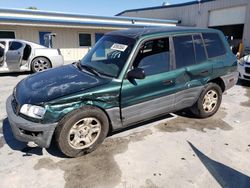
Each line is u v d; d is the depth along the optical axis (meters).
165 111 3.77
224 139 3.66
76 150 3.02
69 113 2.82
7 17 12.30
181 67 3.76
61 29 14.91
